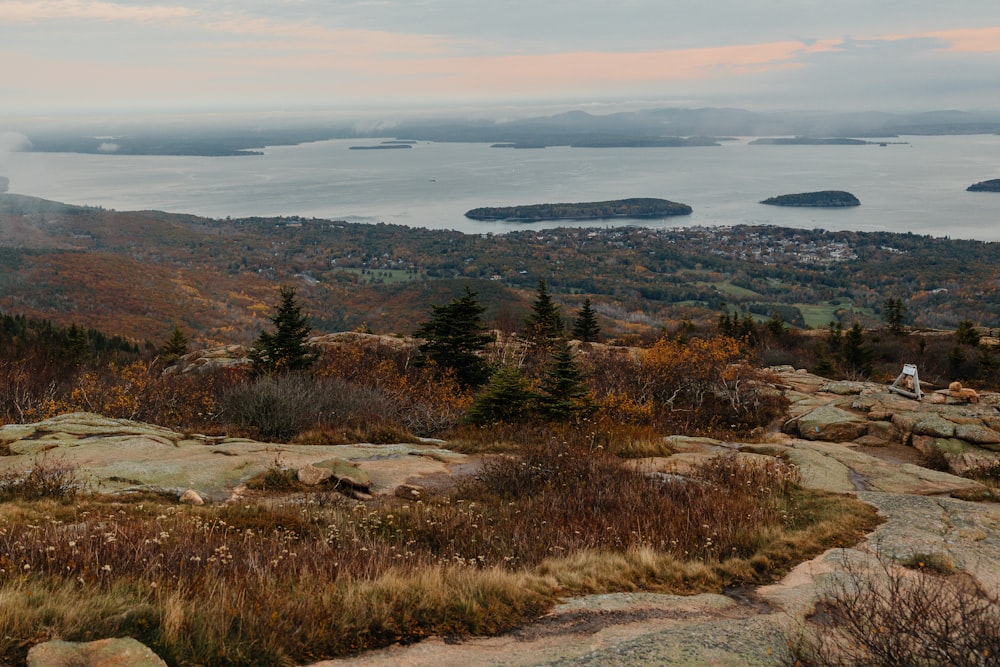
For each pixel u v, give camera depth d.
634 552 7.06
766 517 8.51
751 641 4.79
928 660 4.01
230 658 4.16
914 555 6.93
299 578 5.71
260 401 16.12
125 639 3.96
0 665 3.65
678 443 14.38
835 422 15.98
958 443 14.12
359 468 10.69
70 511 7.79
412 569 6.12
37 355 32.84
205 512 8.14
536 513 8.80
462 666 4.40
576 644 4.80
